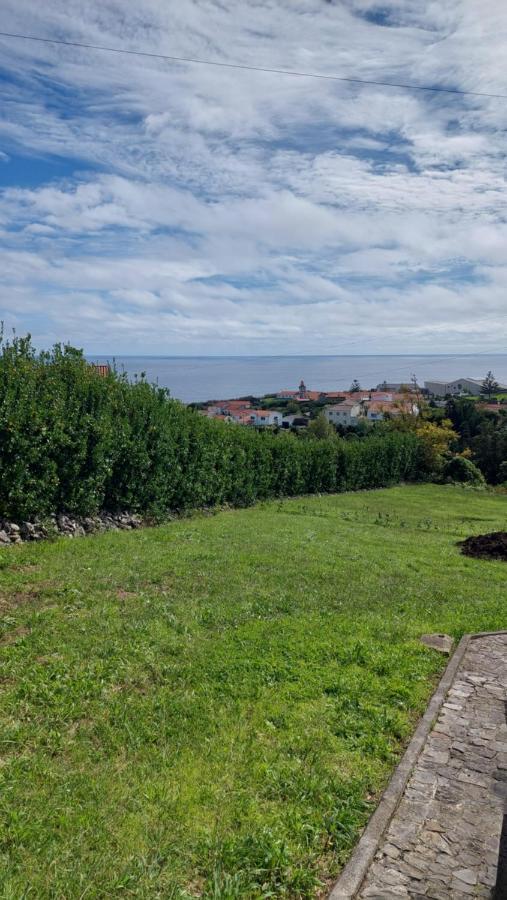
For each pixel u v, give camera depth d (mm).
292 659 6266
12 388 11617
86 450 12898
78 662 5613
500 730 5211
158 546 11336
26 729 4465
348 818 3859
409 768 4512
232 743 4570
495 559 13672
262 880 3322
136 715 4832
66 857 3285
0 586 7648
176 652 6156
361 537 15102
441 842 3752
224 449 19688
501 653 7133
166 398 17812
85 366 14750
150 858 3363
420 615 8531
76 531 12414
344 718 5125
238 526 15055
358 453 29766
